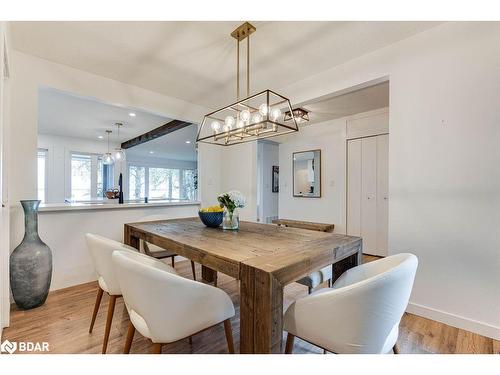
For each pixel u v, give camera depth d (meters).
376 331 0.99
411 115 2.12
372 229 4.04
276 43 2.26
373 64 2.38
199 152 4.00
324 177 4.65
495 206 1.75
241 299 1.14
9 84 2.01
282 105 3.23
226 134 2.27
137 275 1.04
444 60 1.96
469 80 1.85
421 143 2.07
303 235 1.84
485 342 1.69
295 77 2.95
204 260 1.37
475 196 1.83
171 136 6.05
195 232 1.94
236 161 4.16
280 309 1.06
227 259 1.22
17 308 2.16
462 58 1.88
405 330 1.84
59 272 2.60
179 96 3.56
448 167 1.94
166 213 3.54
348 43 2.25
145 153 8.59
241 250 1.38
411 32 2.08
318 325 1.07
